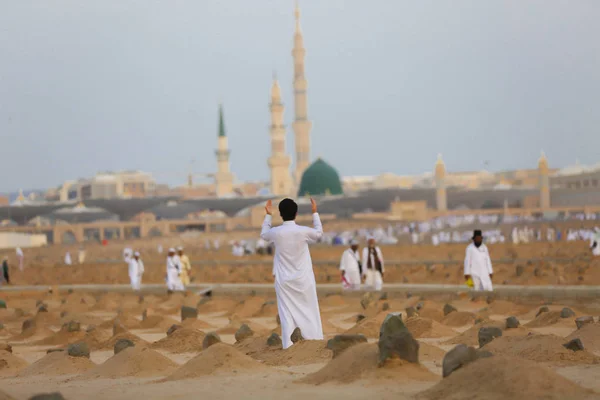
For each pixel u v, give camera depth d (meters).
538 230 123.25
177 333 17.12
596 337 15.06
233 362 11.84
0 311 31.64
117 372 12.73
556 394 8.54
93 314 31.84
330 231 156.38
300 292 14.19
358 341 11.17
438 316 22.22
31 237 146.00
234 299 34.62
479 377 8.98
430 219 178.12
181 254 41.06
